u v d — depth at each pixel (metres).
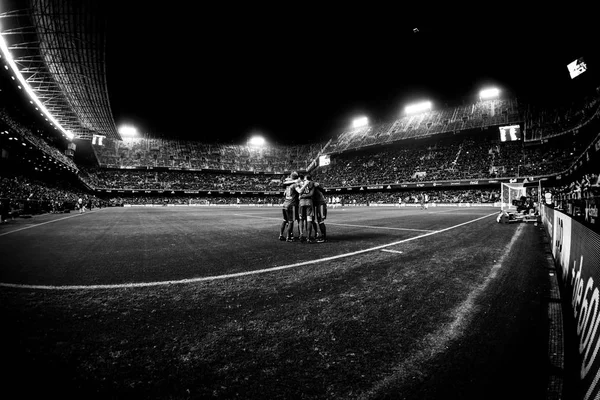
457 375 1.60
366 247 5.71
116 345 1.94
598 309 1.60
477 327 2.20
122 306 2.65
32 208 18.14
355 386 1.51
